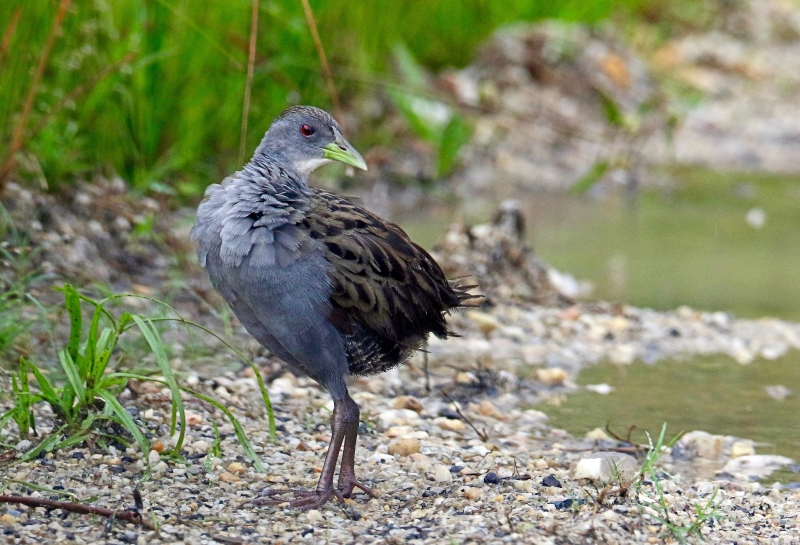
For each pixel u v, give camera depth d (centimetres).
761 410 1015
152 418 874
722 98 2491
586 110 2164
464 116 1916
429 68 2130
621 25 2583
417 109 1839
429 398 1017
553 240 1599
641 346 1188
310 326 764
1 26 1159
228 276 770
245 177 780
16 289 1029
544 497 773
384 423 941
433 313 823
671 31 2781
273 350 805
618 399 1038
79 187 1286
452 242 1341
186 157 1385
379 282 782
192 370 1008
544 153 2009
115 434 825
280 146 870
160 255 1240
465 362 1114
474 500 770
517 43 2198
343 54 1683
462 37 2148
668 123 2011
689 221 1730
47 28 1238
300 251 759
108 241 1223
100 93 1302
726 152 2175
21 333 991
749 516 775
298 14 1520
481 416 983
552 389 1061
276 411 940
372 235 796
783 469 888
